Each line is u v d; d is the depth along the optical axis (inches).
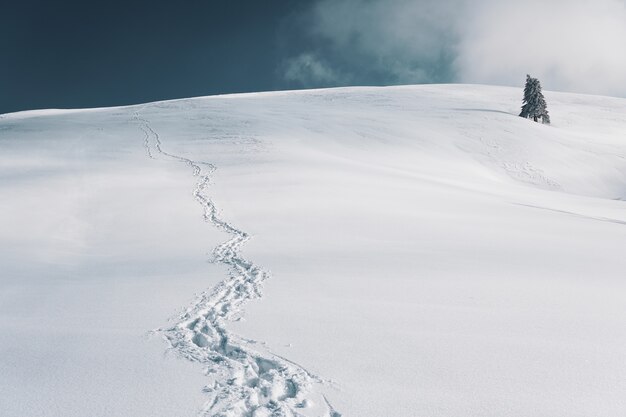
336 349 215.6
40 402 169.9
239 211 665.0
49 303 291.7
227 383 184.1
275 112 2079.2
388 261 393.1
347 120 1909.4
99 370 194.7
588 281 340.5
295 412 165.0
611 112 2605.8
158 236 548.7
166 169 1074.1
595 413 165.3
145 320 255.6
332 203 711.7
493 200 852.0
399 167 1288.1
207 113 2014.0
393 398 174.2
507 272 361.7
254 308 272.7
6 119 2103.8
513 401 172.9
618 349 218.7
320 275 345.7
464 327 244.2
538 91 2235.5
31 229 577.9
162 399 171.8
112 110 2340.1
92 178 941.8
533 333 237.5
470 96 2871.6
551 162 1617.9
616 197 1446.9
